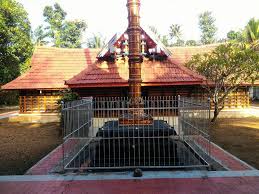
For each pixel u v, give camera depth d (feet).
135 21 28.25
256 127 45.21
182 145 29.94
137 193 18.20
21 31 81.82
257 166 24.54
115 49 43.96
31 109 59.62
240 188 18.89
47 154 30.42
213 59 43.73
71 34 135.54
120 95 45.01
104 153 26.61
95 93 45.32
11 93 105.60
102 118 37.14
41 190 19.08
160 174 21.85
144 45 43.96
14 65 82.33
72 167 23.73
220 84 47.42
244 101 59.57
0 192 18.84
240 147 31.63
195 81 41.81
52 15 130.41
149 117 27.48
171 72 43.45
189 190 18.63
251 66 43.11
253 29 99.66
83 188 19.29
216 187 19.10
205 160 24.71
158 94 45.50
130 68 28.55
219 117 58.39
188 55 63.05
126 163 26.27
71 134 26.43
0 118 67.31
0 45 78.95
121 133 26.68
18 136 42.50
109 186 19.56
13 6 79.05
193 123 28.35
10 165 26.50
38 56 64.39
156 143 26.84
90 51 66.23
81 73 44.42
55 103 59.52
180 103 31.30
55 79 58.95
